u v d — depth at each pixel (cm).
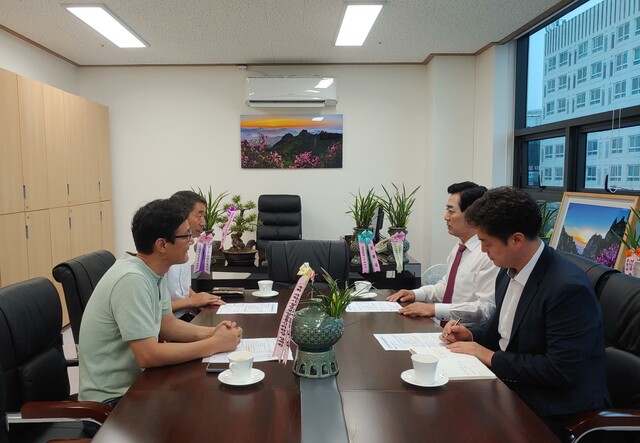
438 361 142
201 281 322
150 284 162
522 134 454
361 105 543
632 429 132
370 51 491
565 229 338
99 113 505
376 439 107
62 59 500
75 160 450
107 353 161
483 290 223
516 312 161
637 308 156
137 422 116
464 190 241
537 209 154
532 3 360
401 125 546
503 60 468
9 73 351
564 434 143
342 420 116
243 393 131
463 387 135
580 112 370
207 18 385
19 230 361
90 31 412
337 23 400
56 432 164
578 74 372
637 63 308
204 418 117
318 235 553
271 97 520
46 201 398
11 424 157
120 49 470
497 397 129
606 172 343
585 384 145
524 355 151
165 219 162
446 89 513
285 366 150
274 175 548
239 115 541
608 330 166
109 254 248
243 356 140
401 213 335
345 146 546
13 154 354
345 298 147
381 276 329
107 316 159
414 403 125
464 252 244
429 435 109
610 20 333
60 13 368
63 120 428
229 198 547
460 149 519
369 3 355
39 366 171
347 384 137
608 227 296
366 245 316
